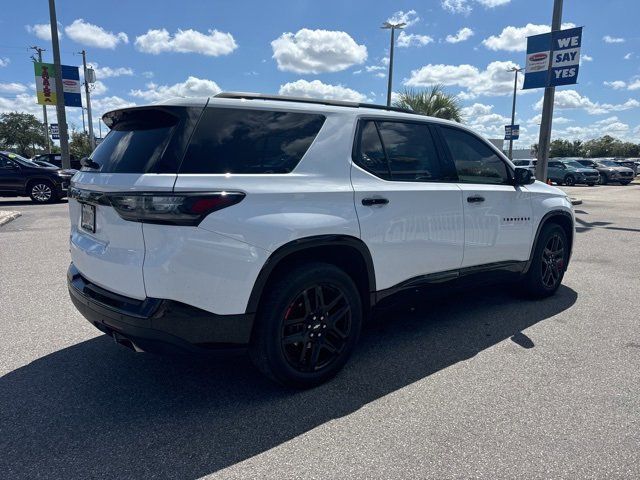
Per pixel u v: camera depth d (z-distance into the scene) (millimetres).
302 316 2992
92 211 2990
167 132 2691
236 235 2625
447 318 4488
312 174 3025
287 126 3033
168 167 2568
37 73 17812
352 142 3293
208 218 2539
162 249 2514
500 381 3211
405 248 3510
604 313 4617
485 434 2592
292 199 2861
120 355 3619
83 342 3855
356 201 3170
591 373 3326
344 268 3350
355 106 3518
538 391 3070
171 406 2895
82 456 2398
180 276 2514
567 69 12461
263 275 2734
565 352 3689
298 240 2838
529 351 3713
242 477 2252
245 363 3516
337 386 3156
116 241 2713
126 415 2789
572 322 4367
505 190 4371
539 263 4848
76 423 2697
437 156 3895
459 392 3064
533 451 2441
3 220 10180
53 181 14781
